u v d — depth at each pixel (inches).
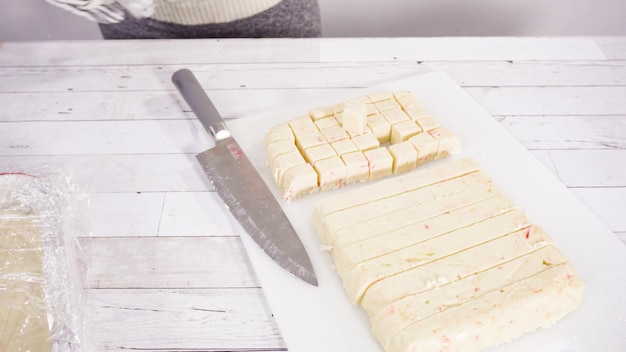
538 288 26.9
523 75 38.6
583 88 37.7
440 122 35.3
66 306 27.3
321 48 40.3
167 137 35.1
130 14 41.7
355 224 29.2
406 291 26.9
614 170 33.4
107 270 29.4
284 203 31.5
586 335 27.1
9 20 54.2
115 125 35.6
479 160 33.4
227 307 28.4
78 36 56.1
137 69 38.9
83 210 31.5
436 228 29.0
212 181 31.8
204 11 41.7
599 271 28.8
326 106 35.4
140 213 31.5
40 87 37.7
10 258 28.3
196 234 30.7
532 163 33.1
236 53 39.9
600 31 56.0
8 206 30.2
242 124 35.1
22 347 26.0
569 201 31.4
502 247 28.4
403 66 39.2
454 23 55.2
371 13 54.2
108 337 27.4
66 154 34.0
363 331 27.3
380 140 34.1
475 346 26.4
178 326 27.8
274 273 29.0
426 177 31.1
